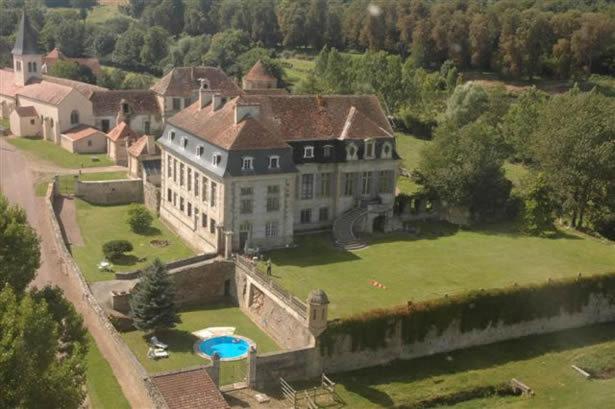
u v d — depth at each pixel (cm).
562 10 19150
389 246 8444
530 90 14262
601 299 7619
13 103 14212
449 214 9750
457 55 17850
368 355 6366
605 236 9612
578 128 9431
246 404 5562
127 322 6631
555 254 8400
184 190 8731
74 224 9100
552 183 9631
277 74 17812
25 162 11431
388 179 9069
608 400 6003
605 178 9425
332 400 5772
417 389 6066
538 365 6631
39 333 4009
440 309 6650
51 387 3922
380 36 19475
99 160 11794
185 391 5278
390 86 15312
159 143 9281
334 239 8450
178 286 7331
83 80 17375
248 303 7250
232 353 6350
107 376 5731
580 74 16650
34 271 5322
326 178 8719
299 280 7181
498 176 9656
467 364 6581
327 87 15638
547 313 7300
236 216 7794
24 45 14288
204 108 8869
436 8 18588
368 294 6900
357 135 8769
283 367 5962
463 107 13712
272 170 7862
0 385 3628
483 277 7481
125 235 8850
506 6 17900
